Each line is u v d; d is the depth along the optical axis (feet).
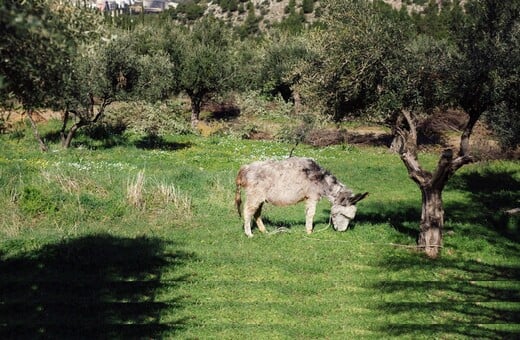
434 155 100.78
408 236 47.80
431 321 31.30
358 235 47.88
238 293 34.86
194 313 31.83
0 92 22.75
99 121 104.83
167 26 140.56
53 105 26.02
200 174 69.92
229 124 129.90
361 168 84.02
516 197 65.00
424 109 45.60
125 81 91.04
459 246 45.39
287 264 39.99
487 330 29.91
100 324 29.71
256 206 46.62
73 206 51.60
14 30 19.48
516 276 38.78
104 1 274.98
